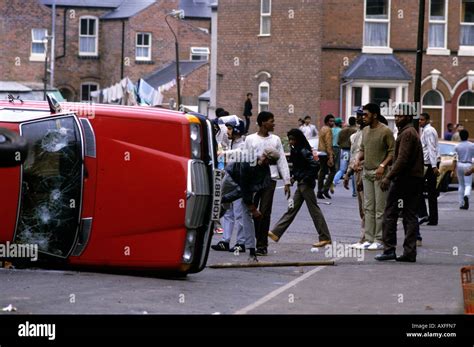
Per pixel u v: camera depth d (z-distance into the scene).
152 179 15.92
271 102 58.38
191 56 87.75
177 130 15.91
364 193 20.80
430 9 56.91
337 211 29.14
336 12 56.34
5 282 14.90
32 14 84.25
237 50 59.97
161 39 86.69
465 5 57.44
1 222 16.06
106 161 16.02
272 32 58.19
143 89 66.50
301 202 20.89
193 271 16.28
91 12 87.00
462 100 57.56
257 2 58.88
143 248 16.03
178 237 15.92
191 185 15.86
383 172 20.28
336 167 35.84
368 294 15.01
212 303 13.98
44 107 16.34
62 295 13.93
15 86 77.50
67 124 16.03
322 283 16.11
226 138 23.53
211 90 61.75
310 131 46.44
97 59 87.44
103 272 16.39
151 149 15.96
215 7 61.25
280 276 17.06
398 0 56.62
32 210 16.06
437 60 57.03
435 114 57.31
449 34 57.06
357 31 56.53
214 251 20.50
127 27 85.50
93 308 13.03
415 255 18.84
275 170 20.62
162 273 16.33
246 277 16.86
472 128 57.66
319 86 56.44
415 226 18.83
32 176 16.02
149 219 15.97
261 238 19.77
